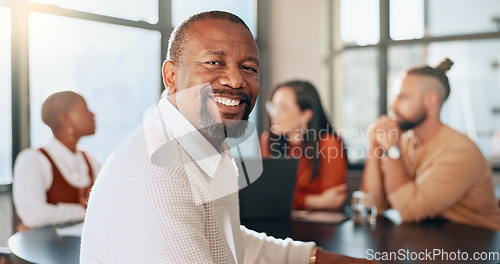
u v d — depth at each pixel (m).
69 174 2.48
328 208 2.73
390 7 4.57
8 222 3.19
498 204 2.36
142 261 0.78
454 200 2.13
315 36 4.89
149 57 4.08
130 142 0.89
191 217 0.82
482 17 4.26
